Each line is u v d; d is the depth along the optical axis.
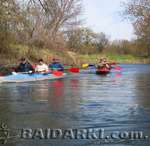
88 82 33.31
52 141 11.48
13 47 42.69
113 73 47.50
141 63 90.19
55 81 33.72
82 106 18.09
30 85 29.28
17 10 37.09
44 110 16.84
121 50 94.38
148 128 13.20
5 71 34.69
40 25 49.12
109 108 17.50
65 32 63.50
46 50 51.91
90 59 78.00
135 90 26.25
